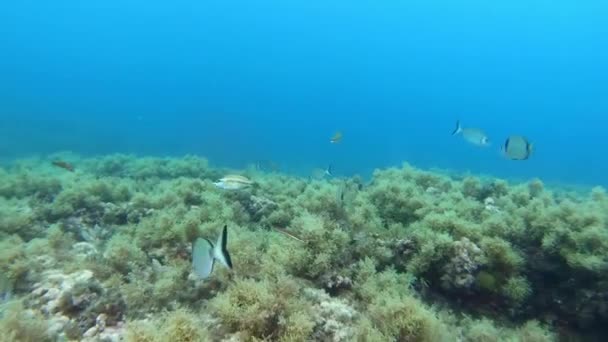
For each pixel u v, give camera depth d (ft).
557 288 4.79
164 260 4.92
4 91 78.02
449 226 5.12
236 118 75.05
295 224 5.37
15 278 4.24
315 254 4.55
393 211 6.15
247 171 12.08
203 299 4.06
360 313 3.91
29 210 6.42
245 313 3.37
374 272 4.55
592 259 4.45
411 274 4.64
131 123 54.70
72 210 6.68
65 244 5.23
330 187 6.64
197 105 86.38
